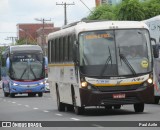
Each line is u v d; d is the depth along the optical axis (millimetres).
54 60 37281
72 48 31547
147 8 67812
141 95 30094
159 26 38312
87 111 34219
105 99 29875
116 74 29984
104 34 30531
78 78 30344
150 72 30375
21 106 43688
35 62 65250
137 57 30391
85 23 31109
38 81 64812
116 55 30234
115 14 69625
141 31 30828
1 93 89188
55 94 37531
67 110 36375
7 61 65000
